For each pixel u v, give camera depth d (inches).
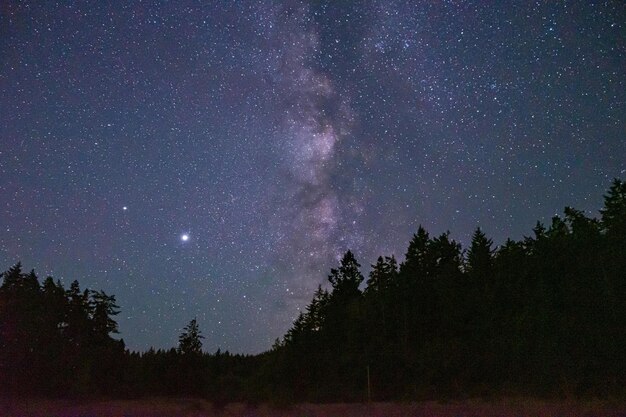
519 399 1074.1
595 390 1042.1
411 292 2074.3
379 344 1754.4
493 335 1544.0
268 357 1964.8
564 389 1071.0
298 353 1822.1
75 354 1684.3
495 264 2005.4
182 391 1777.8
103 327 2063.2
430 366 1469.0
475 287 1895.9
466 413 885.8
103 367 1743.4
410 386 1418.6
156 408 1104.2
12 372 1449.3
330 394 1389.0
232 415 960.3
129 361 1849.2
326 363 1706.4
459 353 1473.9
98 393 1565.0
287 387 1550.2
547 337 1234.0
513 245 2046.0
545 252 1800.0
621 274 1333.7
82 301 2012.8
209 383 1624.0
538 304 1471.5
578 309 1321.4
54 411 1050.7
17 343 1501.0
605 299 1268.5
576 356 1127.0
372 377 1502.2
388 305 2037.4
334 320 2108.8
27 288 1782.7
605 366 1088.8
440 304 1975.9
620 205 1831.9
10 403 1242.0
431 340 1883.6
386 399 1364.4
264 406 1121.4
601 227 1825.8
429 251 2300.7
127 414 986.7
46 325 1642.5
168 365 1863.9
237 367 2106.3
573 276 1486.2
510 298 1727.4
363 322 1936.5
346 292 2409.0
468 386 1316.4
